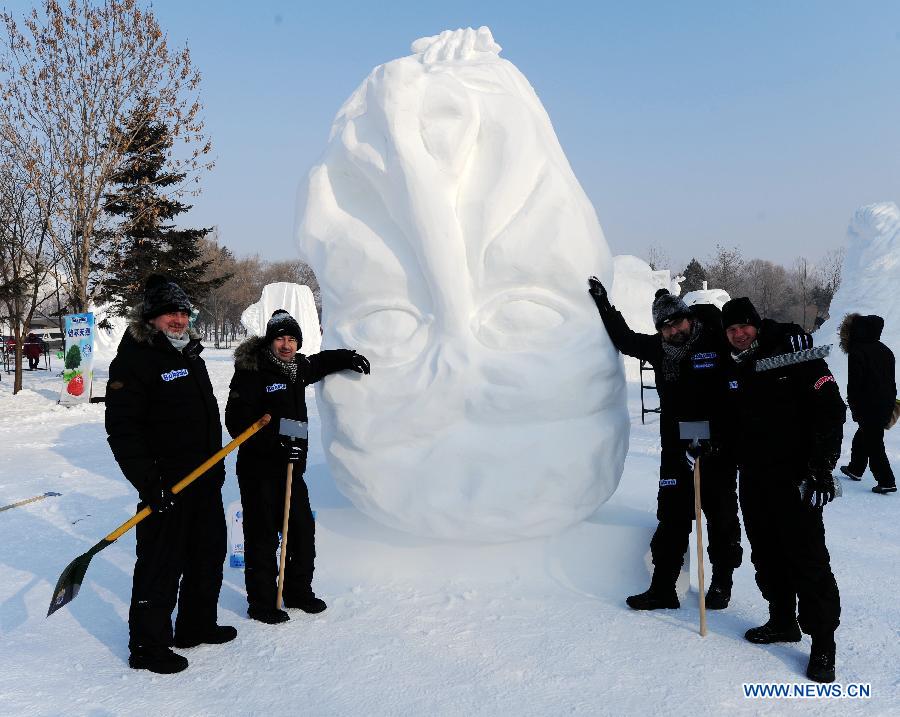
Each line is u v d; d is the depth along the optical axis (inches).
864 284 543.5
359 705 110.3
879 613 147.4
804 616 121.6
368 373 160.4
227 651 130.7
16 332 650.8
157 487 125.3
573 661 125.0
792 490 125.0
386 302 165.0
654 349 154.3
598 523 166.6
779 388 128.7
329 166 173.3
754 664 124.9
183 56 690.2
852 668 123.5
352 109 176.9
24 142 659.4
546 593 157.3
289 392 151.8
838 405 123.8
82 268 672.4
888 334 515.2
